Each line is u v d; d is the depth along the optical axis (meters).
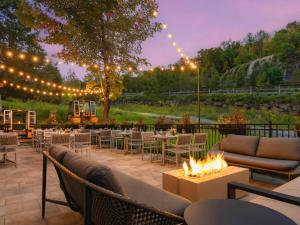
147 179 4.51
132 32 13.77
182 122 10.77
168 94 36.50
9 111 11.97
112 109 31.22
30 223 2.67
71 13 12.22
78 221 2.72
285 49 39.06
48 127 10.55
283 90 25.95
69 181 2.06
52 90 23.27
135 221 1.36
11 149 5.60
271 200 2.26
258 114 23.33
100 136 8.67
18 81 20.14
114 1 12.62
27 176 4.70
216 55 50.38
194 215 1.13
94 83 14.80
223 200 1.34
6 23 18.11
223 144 5.06
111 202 1.46
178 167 5.50
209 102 29.62
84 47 13.46
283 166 3.71
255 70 39.09
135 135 7.27
